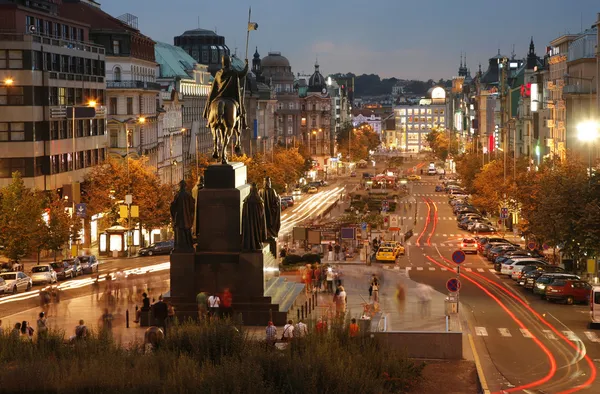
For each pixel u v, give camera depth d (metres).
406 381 52.94
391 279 109.19
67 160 147.12
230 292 68.06
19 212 112.69
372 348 54.69
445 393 53.47
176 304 68.12
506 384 57.28
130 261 129.75
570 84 190.12
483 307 90.38
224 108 71.31
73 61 153.25
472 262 134.62
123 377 46.12
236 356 49.41
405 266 128.12
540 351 68.19
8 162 134.50
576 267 113.50
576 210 102.00
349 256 136.88
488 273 120.81
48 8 158.38
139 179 147.62
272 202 77.31
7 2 140.88
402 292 97.19
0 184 134.50
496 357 65.94
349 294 94.81
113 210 143.88
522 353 67.44
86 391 45.69
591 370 61.41
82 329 57.94
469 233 181.00
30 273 104.38
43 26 150.25
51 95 140.12
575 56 191.25
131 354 50.88
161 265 121.38
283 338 59.97
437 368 59.69
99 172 148.62
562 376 59.69
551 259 131.00
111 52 195.38
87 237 149.25
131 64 198.38
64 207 123.38
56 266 109.69
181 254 68.06
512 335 74.94
